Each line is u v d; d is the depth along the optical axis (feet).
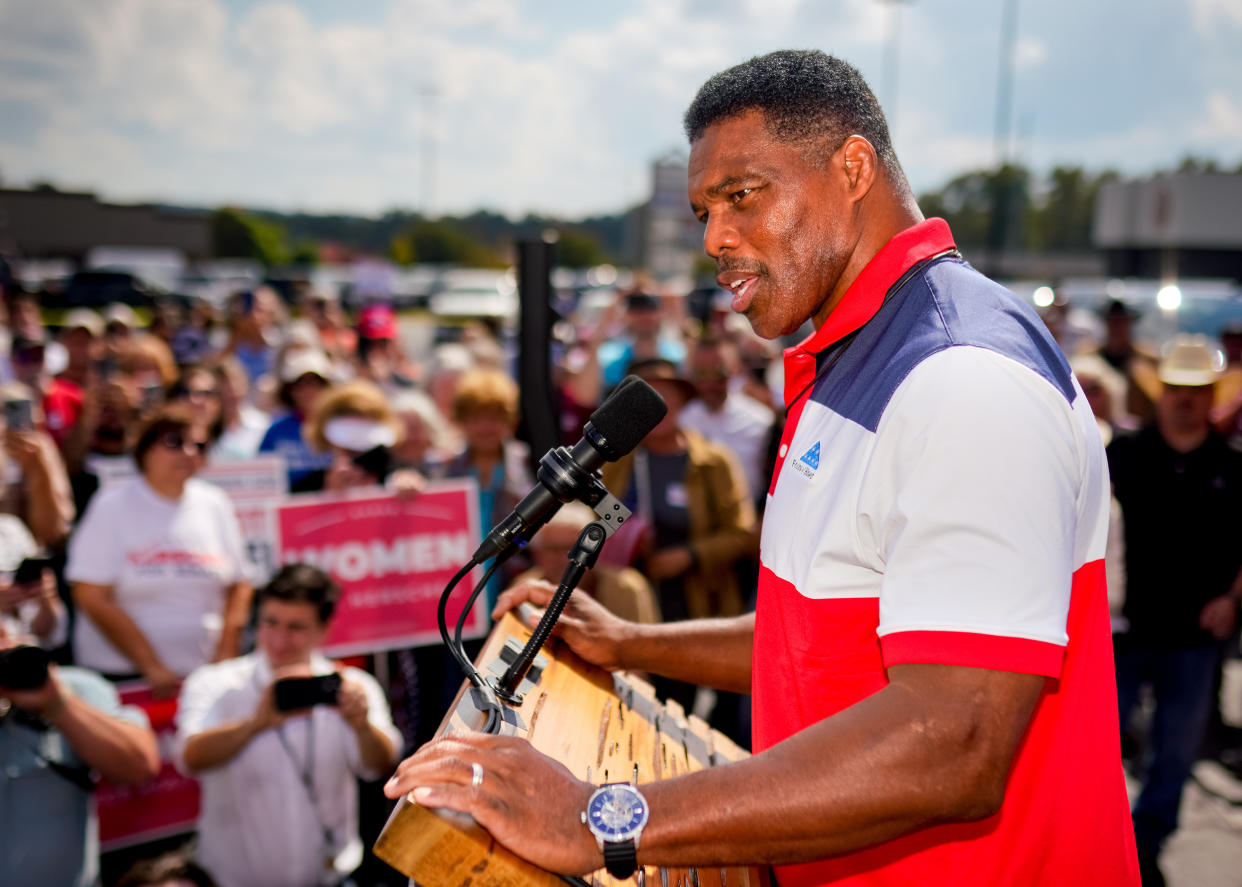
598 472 4.29
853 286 3.92
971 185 188.55
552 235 12.19
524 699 4.17
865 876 3.88
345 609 14.16
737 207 3.94
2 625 9.82
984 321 3.49
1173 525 12.79
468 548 14.55
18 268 112.06
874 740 3.01
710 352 18.42
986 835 3.67
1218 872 12.75
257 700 10.44
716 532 13.99
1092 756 3.72
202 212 185.57
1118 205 88.58
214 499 13.43
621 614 11.09
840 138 3.91
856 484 3.56
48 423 21.90
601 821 3.05
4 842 9.11
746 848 3.04
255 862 10.03
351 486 14.88
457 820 3.02
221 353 29.96
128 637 12.35
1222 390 21.27
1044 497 3.11
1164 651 12.97
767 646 4.05
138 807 12.35
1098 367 17.83
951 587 3.06
